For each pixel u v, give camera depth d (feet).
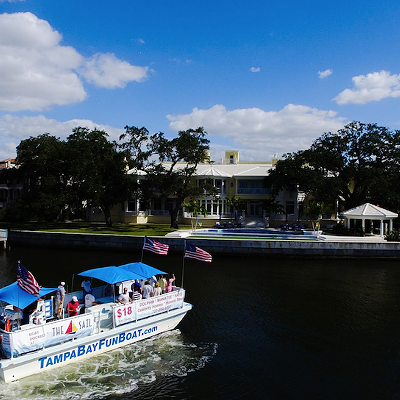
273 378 44.39
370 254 119.14
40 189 165.07
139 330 53.26
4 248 136.56
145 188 162.40
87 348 47.78
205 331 57.82
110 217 177.37
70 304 50.44
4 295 46.62
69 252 129.49
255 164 227.61
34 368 43.34
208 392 41.19
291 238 135.54
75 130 177.17
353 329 59.57
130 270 59.47
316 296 77.25
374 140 158.30
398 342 54.95
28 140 185.88
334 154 163.22
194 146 157.58
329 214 183.52
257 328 59.36
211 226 178.19
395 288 84.38
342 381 44.06
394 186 161.48
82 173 158.30
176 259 117.91
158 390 41.34
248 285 85.30
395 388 42.75
